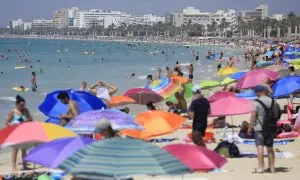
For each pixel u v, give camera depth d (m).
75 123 36.25
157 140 56.81
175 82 72.88
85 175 21.56
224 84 86.00
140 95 61.91
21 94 115.75
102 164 21.77
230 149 46.12
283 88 58.38
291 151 48.69
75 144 28.06
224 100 45.25
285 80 59.22
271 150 39.69
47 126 31.86
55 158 27.25
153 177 38.44
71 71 194.00
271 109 38.31
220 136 57.66
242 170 40.75
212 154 28.64
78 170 21.70
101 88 60.62
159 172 21.58
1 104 99.25
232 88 80.75
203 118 42.69
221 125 63.38
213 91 105.25
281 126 55.69
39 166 43.06
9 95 113.44
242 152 47.66
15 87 126.38
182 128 64.00
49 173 39.19
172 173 21.88
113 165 21.66
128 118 37.34
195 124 42.72
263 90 38.44
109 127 25.86
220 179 37.88
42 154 27.73
